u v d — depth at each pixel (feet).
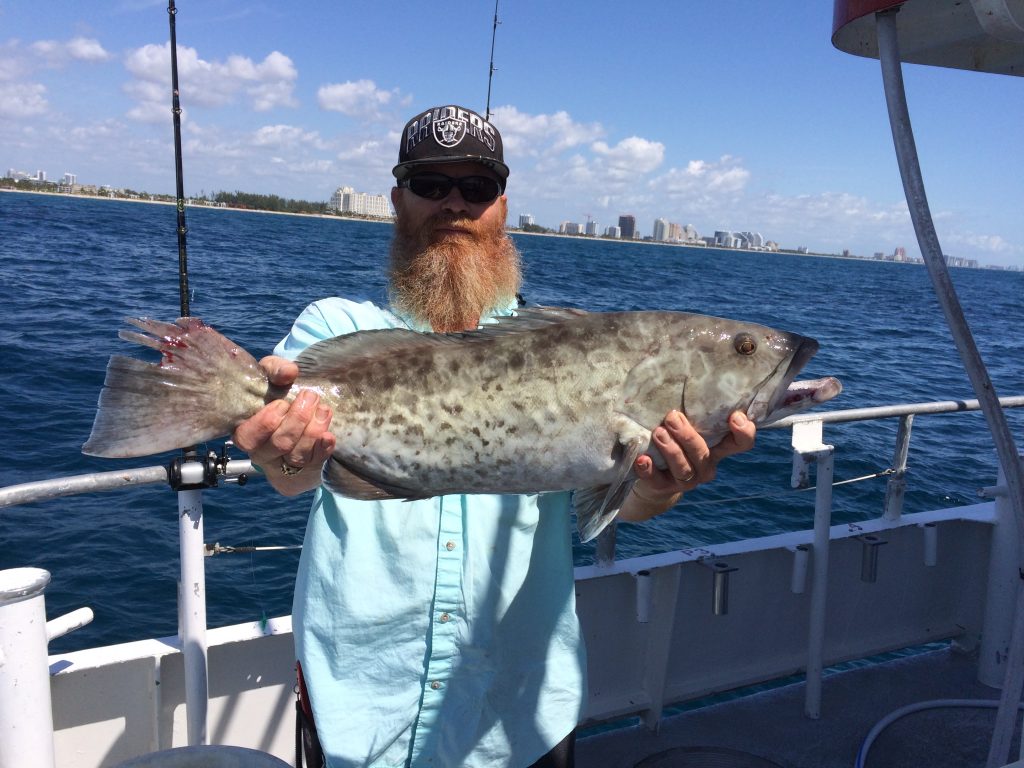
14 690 6.18
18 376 32.30
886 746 10.59
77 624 6.93
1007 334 88.84
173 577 17.52
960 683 12.46
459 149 7.41
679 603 11.48
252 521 20.01
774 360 6.82
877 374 51.29
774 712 11.60
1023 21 5.19
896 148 6.00
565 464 6.66
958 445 33.42
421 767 6.82
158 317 49.08
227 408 6.30
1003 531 12.10
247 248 126.62
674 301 85.46
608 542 10.66
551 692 7.01
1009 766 5.45
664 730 11.14
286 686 9.13
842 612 12.87
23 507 20.34
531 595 6.89
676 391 6.70
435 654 6.65
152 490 21.95
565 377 6.66
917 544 13.32
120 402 6.09
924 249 6.00
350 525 6.55
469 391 6.67
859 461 29.96
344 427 6.59
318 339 7.23
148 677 8.48
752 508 23.71
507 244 8.31
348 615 6.51
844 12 6.56
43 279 64.69
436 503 6.70
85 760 8.32
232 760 6.84
